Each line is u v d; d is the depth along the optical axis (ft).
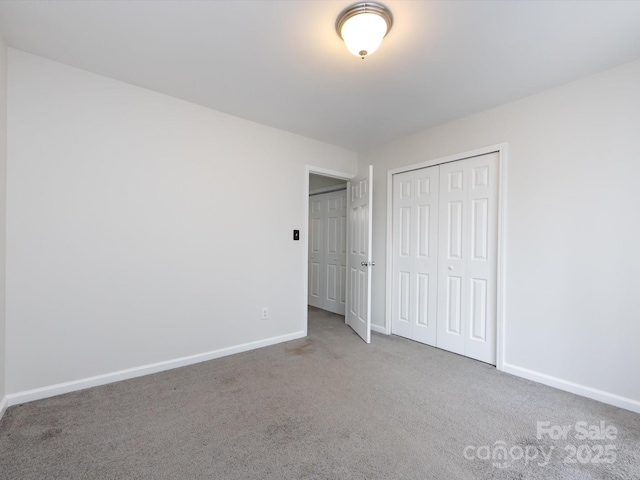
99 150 7.18
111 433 5.51
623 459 4.98
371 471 4.69
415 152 10.74
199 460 4.89
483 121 8.88
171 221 8.24
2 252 5.99
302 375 7.98
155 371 8.02
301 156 11.04
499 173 8.55
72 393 6.87
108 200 7.31
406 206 11.11
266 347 10.09
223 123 9.16
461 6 4.85
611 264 6.73
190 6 4.97
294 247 10.92
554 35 5.57
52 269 6.67
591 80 6.97
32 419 5.88
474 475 4.63
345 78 7.14
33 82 6.42
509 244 8.32
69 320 6.88
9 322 6.25
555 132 7.52
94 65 6.77
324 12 5.06
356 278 11.98
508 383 7.64
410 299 10.98
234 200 9.42
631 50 6.03
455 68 6.68
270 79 7.24
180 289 8.43
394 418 6.08
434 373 8.18
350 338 11.09
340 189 14.80
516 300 8.18
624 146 6.57
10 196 6.20
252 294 9.89
